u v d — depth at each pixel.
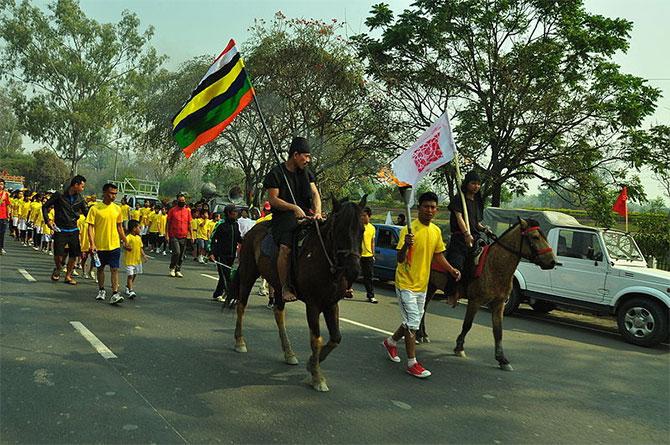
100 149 50.94
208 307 9.12
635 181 17.39
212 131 6.98
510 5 17.86
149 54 44.22
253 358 6.08
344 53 22.69
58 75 41.97
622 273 9.63
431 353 7.09
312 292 5.18
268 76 23.06
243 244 6.55
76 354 5.70
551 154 17.45
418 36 18.23
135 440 3.73
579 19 17.56
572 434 4.51
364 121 22.05
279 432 4.04
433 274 7.20
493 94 17.77
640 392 6.00
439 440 4.13
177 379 5.12
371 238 11.40
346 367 6.02
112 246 8.59
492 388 5.66
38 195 17.58
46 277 11.13
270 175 5.59
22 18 41.25
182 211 13.19
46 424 3.91
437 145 6.71
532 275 10.96
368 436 4.09
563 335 9.48
